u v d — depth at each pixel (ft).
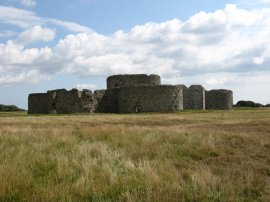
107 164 33.01
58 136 50.78
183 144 48.65
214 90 228.22
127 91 181.47
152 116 129.29
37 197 24.27
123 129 60.80
